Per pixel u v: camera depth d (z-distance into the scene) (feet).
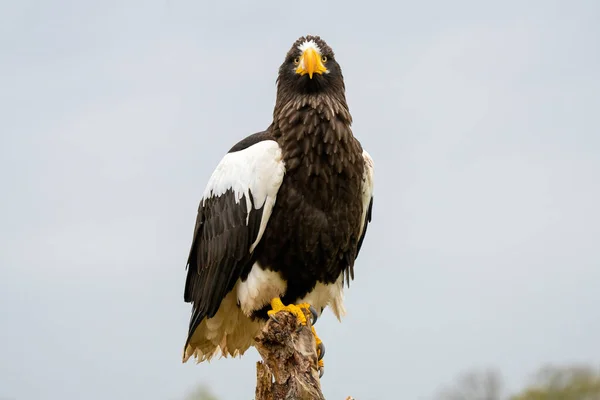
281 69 47.14
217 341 48.67
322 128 44.83
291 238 44.80
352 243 46.96
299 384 40.37
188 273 49.90
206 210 47.42
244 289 45.88
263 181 44.55
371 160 46.73
